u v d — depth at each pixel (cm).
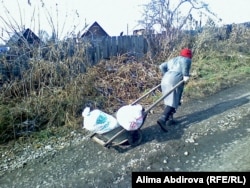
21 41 581
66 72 586
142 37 864
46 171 364
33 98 531
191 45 961
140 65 752
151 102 589
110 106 581
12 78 562
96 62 730
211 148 367
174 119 481
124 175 330
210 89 651
